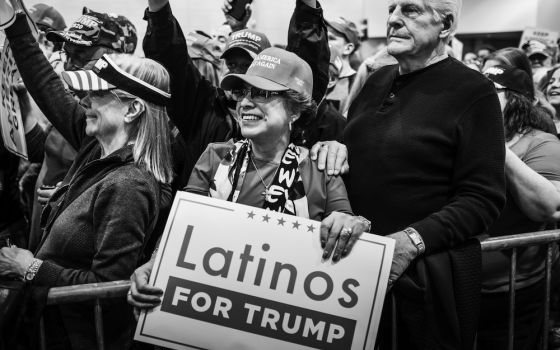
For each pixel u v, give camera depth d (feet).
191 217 6.40
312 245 6.29
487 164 6.47
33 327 6.36
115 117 7.18
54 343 6.84
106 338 7.04
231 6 9.80
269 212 6.37
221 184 6.78
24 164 11.67
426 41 6.77
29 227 11.12
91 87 7.02
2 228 9.07
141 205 6.84
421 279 6.39
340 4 18.29
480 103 6.57
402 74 7.09
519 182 7.75
